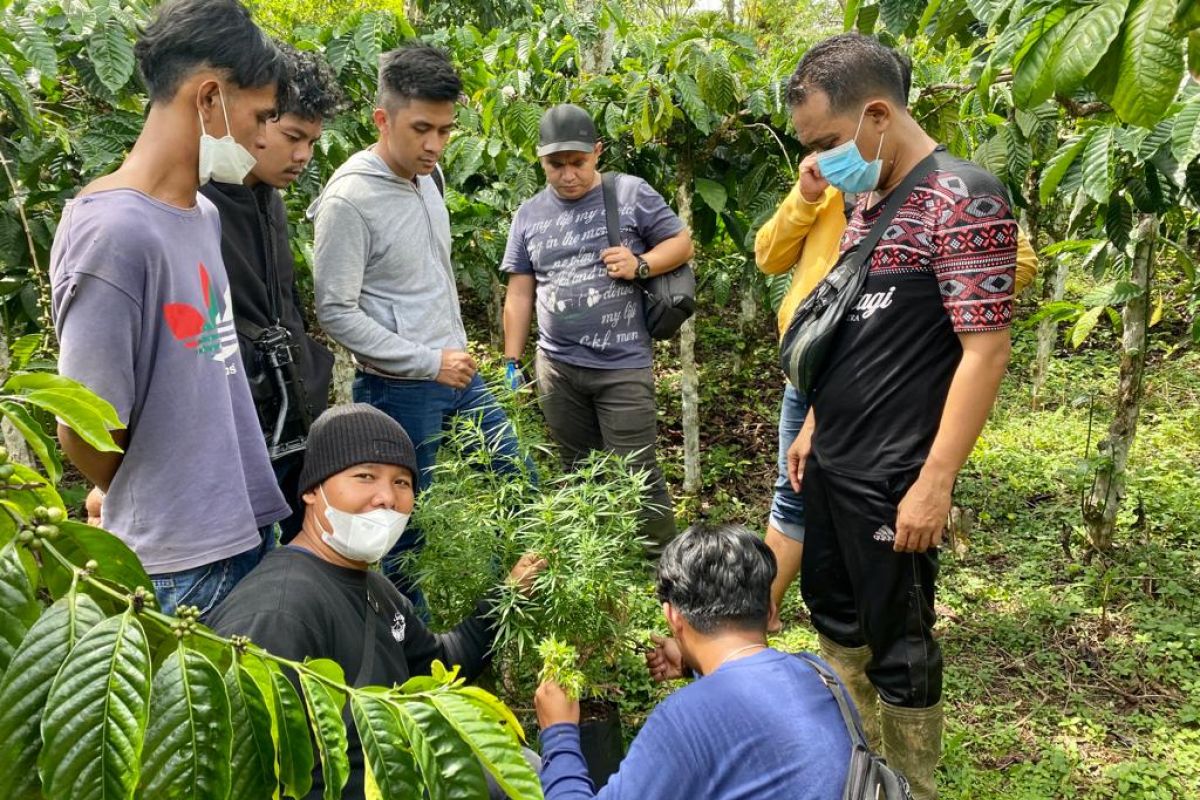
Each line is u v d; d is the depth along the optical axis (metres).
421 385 3.21
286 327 2.70
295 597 1.97
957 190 2.36
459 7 10.34
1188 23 1.39
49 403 1.06
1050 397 6.46
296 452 2.64
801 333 2.65
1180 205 4.38
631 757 1.92
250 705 0.91
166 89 1.82
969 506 4.98
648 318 3.91
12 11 3.81
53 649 0.83
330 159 4.59
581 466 4.02
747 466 5.61
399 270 3.14
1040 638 3.87
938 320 2.47
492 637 2.57
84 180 4.21
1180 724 3.36
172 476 1.97
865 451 2.56
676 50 4.62
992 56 2.27
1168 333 7.54
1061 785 3.07
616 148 5.06
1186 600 4.04
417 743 0.93
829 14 11.28
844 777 1.78
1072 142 3.28
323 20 8.96
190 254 1.95
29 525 0.91
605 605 2.58
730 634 2.05
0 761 0.80
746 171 5.21
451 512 2.61
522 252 4.07
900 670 2.64
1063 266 7.13
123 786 0.79
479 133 5.17
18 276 4.01
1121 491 4.29
